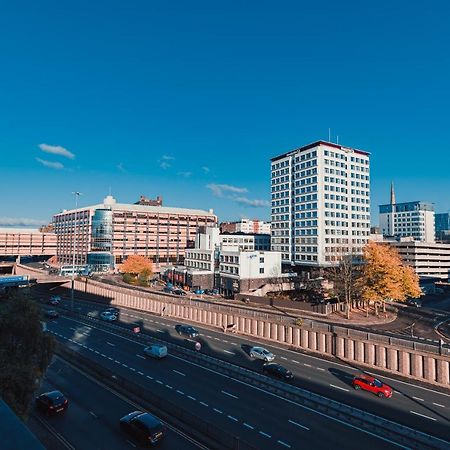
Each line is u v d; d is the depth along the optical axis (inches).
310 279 4616.1
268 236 6555.1
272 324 2591.0
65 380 1713.8
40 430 1255.5
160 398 1405.0
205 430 1202.6
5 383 1014.4
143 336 2514.8
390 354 1973.4
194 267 5378.9
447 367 1770.4
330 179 5216.5
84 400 1499.8
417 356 1876.2
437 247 6348.4
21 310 1218.0
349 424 1328.7
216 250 5221.5
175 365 1980.8
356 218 5438.0
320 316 3137.3
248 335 2714.1
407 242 6230.3
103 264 7071.9
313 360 2146.9
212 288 4768.7
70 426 1286.9
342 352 2183.8
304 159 5374.0
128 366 1955.0
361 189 5536.4
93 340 2469.2
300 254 5349.4
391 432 1240.8
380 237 6791.3
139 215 7490.2
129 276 5187.0
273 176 5935.0
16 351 1158.3
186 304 3302.2
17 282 4301.2
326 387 1727.4
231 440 1103.0
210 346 2427.4
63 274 5290.4
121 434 1237.1
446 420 1403.8
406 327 2817.4
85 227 7416.3
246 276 4313.5
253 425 1317.7
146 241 7539.4
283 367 1857.8
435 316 3225.9
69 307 3850.9
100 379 1717.5
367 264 3348.9
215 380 1759.4
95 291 4463.6
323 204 5123.0
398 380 1845.5
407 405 1539.1
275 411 1428.4
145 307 3747.5
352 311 3358.8
